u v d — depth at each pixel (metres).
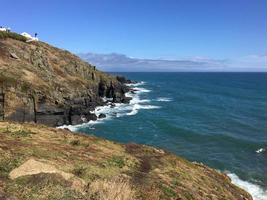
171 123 68.56
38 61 80.06
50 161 18.61
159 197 17.22
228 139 56.25
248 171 40.84
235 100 112.38
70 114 66.31
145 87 157.38
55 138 26.09
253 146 52.25
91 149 24.67
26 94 59.66
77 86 81.62
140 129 63.19
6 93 56.81
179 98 114.62
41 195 11.93
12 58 73.56
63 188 12.84
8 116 55.81
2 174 14.00
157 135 58.94
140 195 15.98
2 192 11.53
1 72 62.69
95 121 69.56
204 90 150.75
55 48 101.38
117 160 22.75
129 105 93.44
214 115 80.50
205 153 48.53
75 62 96.12
